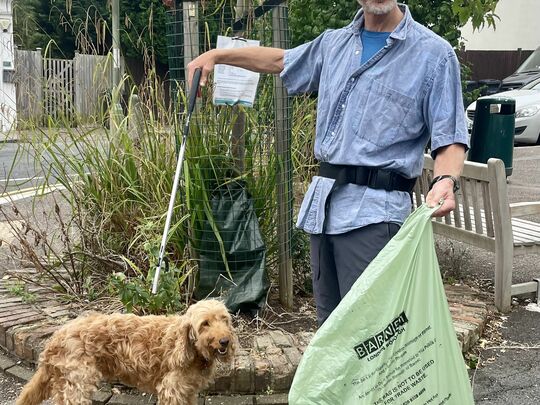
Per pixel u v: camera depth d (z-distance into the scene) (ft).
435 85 8.15
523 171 33.96
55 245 18.21
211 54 10.28
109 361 10.03
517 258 18.99
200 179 13.21
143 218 14.49
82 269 14.62
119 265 14.67
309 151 17.28
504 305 14.83
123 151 14.87
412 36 8.29
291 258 14.19
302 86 9.96
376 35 8.58
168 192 14.16
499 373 12.21
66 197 15.67
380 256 7.41
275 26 13.43
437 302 7.33
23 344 12.29
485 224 16.47
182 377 9.55
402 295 7.23
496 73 69.92
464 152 8.15
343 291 8.71
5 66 26.86
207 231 13.34
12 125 15.61
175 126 13.58
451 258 17.44
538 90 45.32
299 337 12.28
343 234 8.61
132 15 44.01
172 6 13.56
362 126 8.38
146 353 9.82
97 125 15.17
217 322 9.28
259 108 14.03
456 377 7.25
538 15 72.28
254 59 10.23
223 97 12.85
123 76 15.37
